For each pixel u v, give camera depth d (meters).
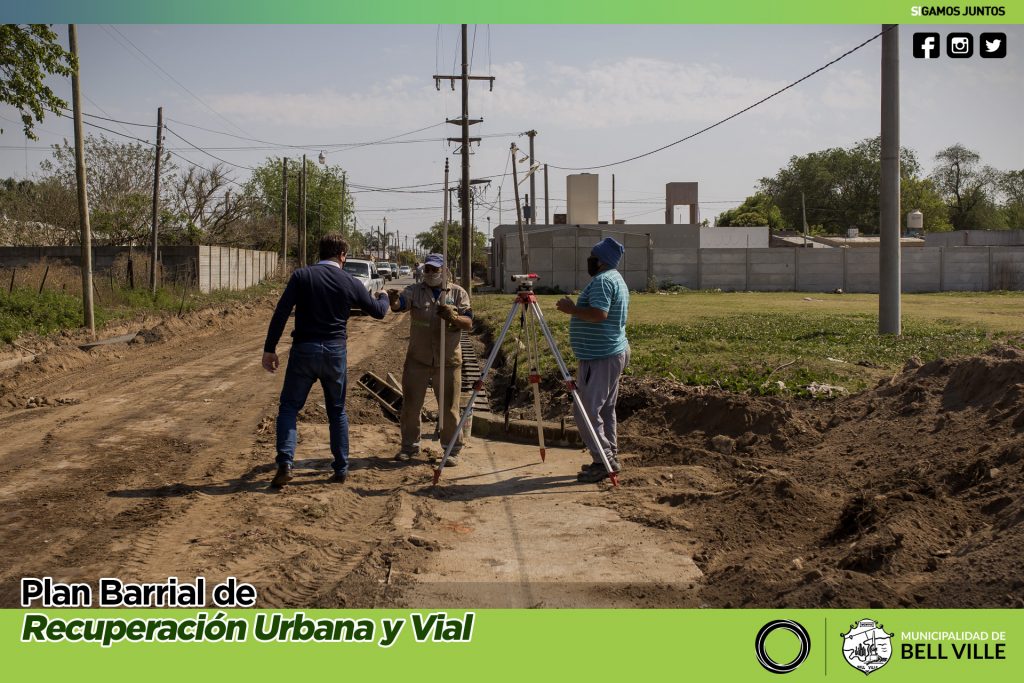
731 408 9.05
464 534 6.26
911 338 16.78
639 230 55.72
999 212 91.75
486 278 69.06
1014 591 4.39
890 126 17.61
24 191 48.59
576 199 57.47
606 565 5.55
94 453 8.73
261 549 5.67
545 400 11.70
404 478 7.93
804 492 6.43
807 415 9.15
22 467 8.07
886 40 17.70
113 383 14.21
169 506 6.66
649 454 8.77
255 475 7.82
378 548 5.76
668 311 28.59
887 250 17.75
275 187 76.50
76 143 21.22
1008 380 7.47
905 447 7.40
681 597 5.00
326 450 9.05
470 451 9.26
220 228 53.34
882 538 5.14
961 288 51.09
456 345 8.65
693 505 6.79
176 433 9.85
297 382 7.51
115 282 30.88
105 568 5.31
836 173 94.38
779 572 5.10
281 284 52.31
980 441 6.79
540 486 7.69
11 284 22.91
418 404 8.70
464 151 35.22
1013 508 5.32
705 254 52.47
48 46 17.66
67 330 21.08
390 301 8.50
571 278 51.44
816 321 22.33
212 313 28.39
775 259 52.28
